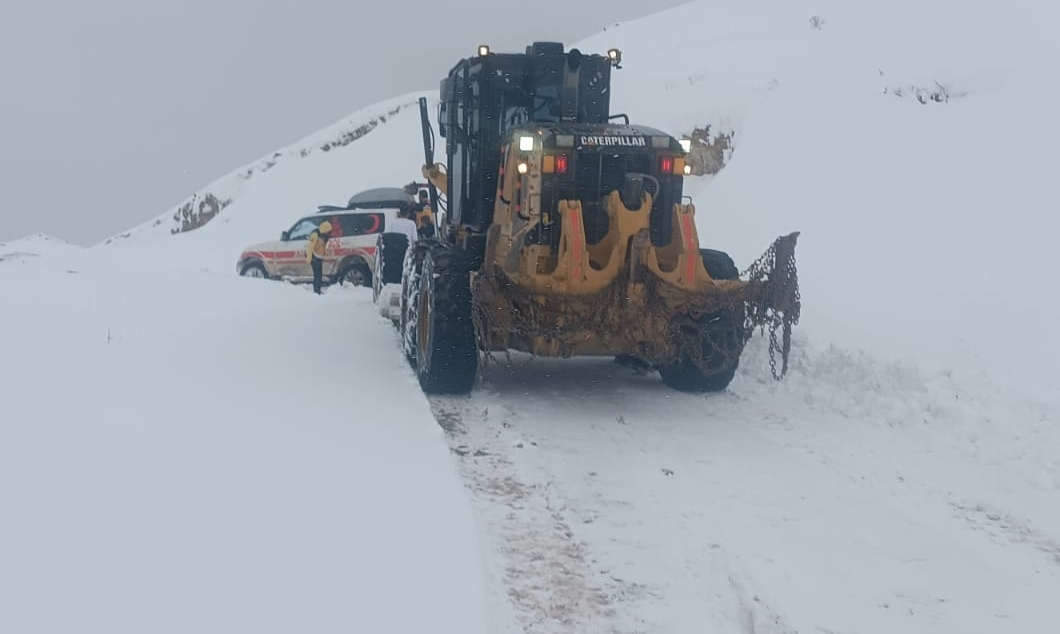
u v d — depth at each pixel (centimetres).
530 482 630
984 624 447
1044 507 590
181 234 3634
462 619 409
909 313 1084
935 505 596
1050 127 1692
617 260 786
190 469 553
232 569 432
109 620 375
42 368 781
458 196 994
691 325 830
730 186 1847
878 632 438
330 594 420
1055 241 1314
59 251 2592
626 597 468
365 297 1485
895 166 1744
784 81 2536
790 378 908
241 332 1027
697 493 614
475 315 782
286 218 3400
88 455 555
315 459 602
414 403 778
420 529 501
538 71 931
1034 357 906
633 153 823
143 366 821
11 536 438
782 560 509
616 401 864
